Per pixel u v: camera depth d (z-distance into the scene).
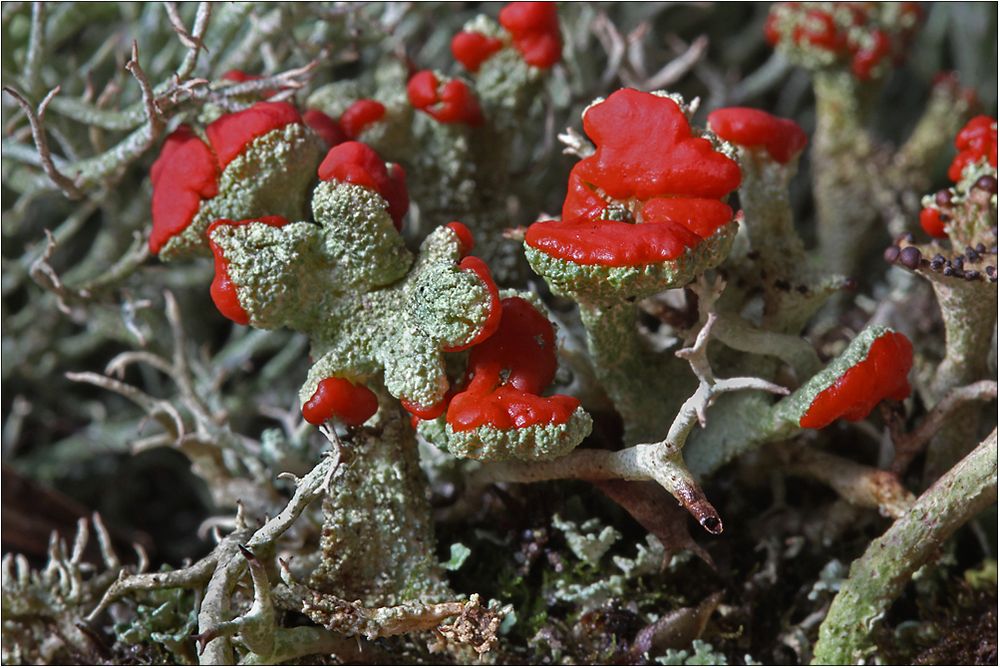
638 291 0.10
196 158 0.10
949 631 0.10
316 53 0.11
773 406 0.10
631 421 0.10
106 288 0.11
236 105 0.10
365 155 0.10
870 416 0.11
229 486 0.11
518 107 0.11
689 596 0.10
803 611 0.11
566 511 0.11
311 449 0.11
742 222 0.10
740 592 0.11
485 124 0.11
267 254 0.10
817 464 0.11
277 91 0.10
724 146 0.10
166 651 0.10
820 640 0.10
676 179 0.10
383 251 0.10
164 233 0.10
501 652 0.10
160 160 0.10
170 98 0.10
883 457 0.11
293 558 0.10
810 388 0.10
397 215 0.10
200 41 0.10
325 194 0.10
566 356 0.10
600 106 0.10
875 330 0.10
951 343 0.10
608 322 0.10
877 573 0.10
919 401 0.11
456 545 0.10
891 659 0.10
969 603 0.10
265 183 0.10
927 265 0.10
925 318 0.11
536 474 0.10
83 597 0.11
